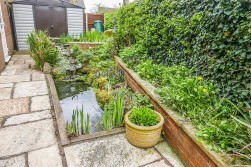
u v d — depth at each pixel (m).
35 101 3.14
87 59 5.68
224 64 2.18
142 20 4.53
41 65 4.82
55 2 8.09
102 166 1.88
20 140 2.16
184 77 2.74
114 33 5.84
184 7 2.98
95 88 4.19
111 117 2.50
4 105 2.94
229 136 1.63
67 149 2.07
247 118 1.65
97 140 2.27
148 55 4.22
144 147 2.16
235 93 2.04
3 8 5.74
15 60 5.72
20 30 7.70
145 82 3.18
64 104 3.50
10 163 1.83
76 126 2.43
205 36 2.46
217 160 1.50
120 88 3.69
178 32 3.13
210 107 2.08
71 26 8.73
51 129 2.41
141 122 2.13
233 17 2.02
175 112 2.24
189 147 1.91
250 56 1.86
